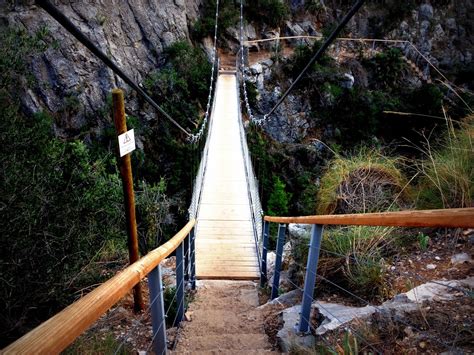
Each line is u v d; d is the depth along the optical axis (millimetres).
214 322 3357
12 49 4332
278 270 3883
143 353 2564
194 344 2867
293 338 2451
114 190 5105
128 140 3199
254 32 26000
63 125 15242
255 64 22719
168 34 20266
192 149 16016
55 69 15242
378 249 3016
